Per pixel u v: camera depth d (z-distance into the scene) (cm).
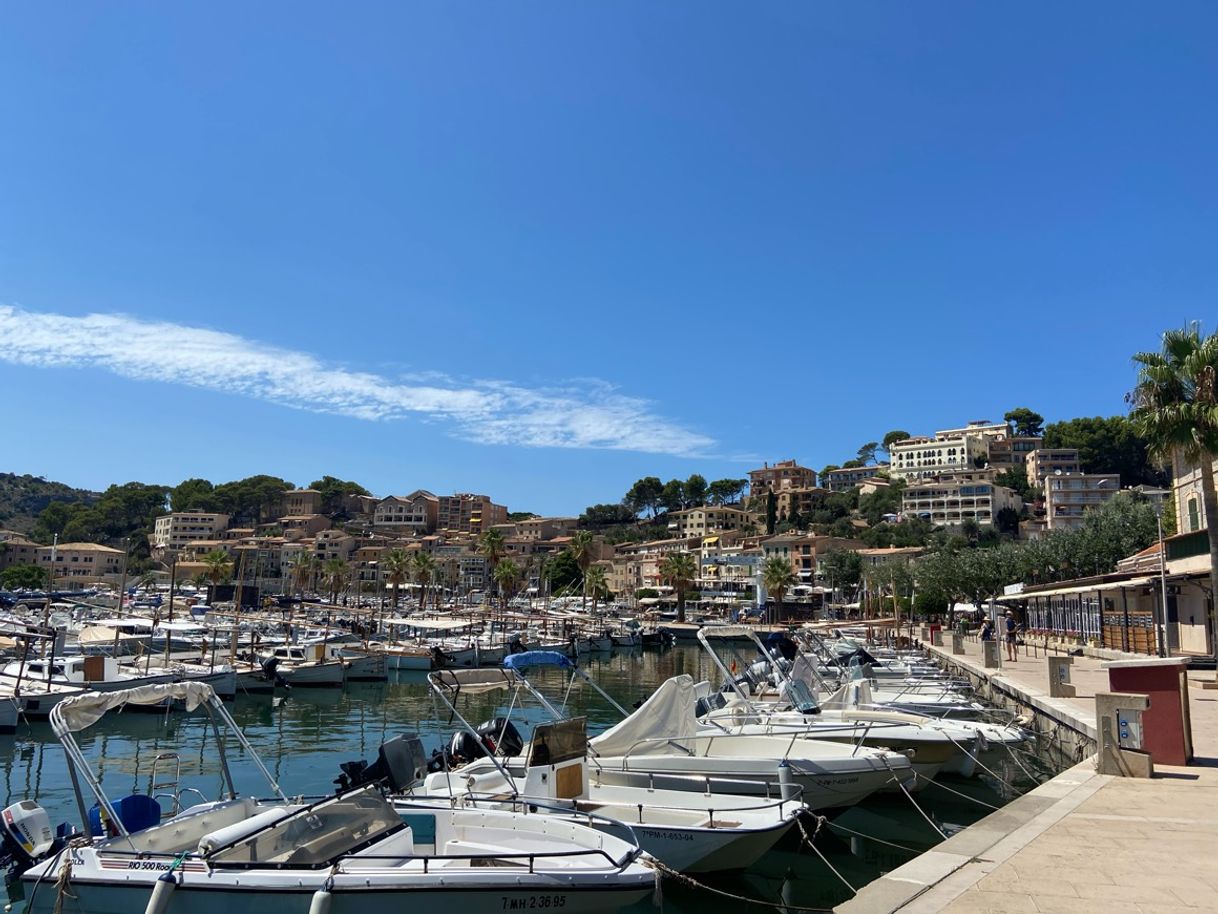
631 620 10044
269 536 19588
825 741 1773
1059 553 6806
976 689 3616
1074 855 931
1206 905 773
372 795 1125
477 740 1591
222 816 1186
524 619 7794
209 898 959
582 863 1044
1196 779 1306
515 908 966
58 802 1980
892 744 1817
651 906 1238
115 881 1001
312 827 1043
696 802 1400
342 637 6462
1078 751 2047
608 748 1606
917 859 931
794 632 3350
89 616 7700
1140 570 4078
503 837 1170
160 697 1268
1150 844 967
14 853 1173
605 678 5284
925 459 19762
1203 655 3547
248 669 4112
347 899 938
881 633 7469
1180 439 2789
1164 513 6238
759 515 19750
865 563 12838
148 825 1209
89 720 1166
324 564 15162
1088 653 4516
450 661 5216
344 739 2827
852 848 1527
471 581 17075
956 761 1880
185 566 16312
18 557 16775
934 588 8662
